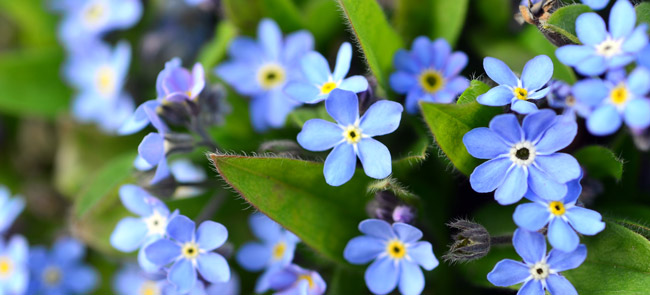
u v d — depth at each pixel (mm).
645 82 91
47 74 141
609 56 94
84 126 137
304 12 126
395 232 102
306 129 99
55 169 145
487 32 119
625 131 106
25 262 127
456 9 115
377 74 104
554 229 94
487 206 109
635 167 108
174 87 106
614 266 99
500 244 100
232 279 119
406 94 111
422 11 117
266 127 120
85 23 139
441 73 110
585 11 100
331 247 105
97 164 135
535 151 95
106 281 133
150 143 102
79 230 120
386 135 115
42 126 145
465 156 99
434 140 103
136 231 108
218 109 112
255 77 120
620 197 108
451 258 101
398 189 100
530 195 96
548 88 95
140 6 136
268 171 102
